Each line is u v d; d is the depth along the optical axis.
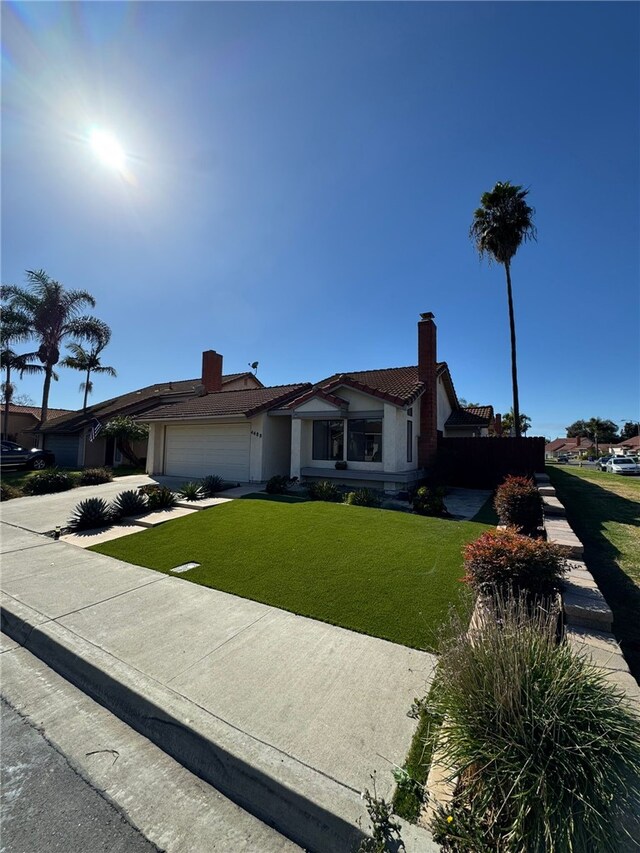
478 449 15.22
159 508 9.70
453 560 5.96
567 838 1.64
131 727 2.89
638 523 8.98
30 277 25.67
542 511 7.52
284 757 2.38
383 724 2.67
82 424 22.77
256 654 3.57
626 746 1.88
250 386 26.31
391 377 16.83
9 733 2.80
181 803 2.25
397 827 1.94
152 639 3.86
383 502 11.05
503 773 1.86
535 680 2.16
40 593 5.04
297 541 6.99
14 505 10.92
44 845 1.98
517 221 20.44
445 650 2.61
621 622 4.24
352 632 3.95
